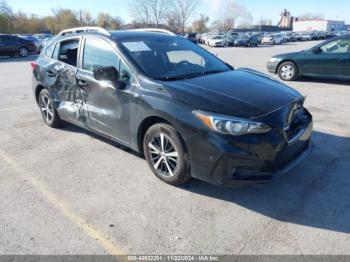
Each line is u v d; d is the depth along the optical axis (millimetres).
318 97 8445
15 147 5246
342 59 9766
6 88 10359
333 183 3998
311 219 3346
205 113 3416
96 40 4832
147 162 4230
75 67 5117
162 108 3717
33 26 74500
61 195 3838
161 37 5055
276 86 4152
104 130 4738
